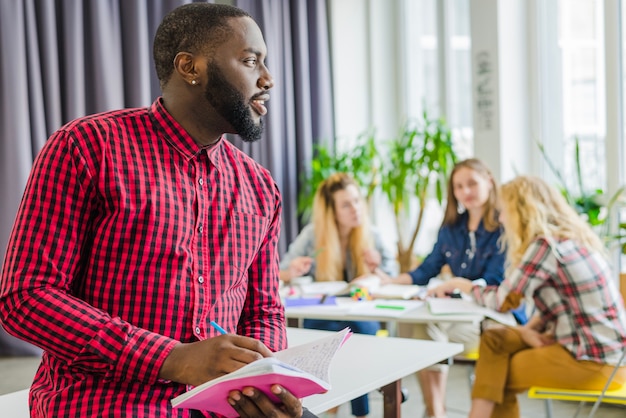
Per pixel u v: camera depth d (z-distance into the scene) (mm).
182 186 1484
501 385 2768
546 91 4777
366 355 2127
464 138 5371
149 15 4902
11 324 1357
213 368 1342
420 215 4855
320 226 3684
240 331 1688
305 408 1601
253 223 1606
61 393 1387
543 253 2803
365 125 5777
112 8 4711
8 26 4379
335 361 2064
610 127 4324
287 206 5523
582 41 4590
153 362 1349
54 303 1340
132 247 1418
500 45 4684
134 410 1389
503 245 3344
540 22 4742
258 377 1271
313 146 5637
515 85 4746
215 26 1476
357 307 3062
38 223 1363
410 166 4852
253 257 1619
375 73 5742
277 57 5410
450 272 3848
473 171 3490
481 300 3008
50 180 1373
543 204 2924
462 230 3617
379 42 5727
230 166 1610
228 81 1476
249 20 1517
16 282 1345
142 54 4770
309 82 5641
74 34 4586
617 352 2729
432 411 3318
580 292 2760
